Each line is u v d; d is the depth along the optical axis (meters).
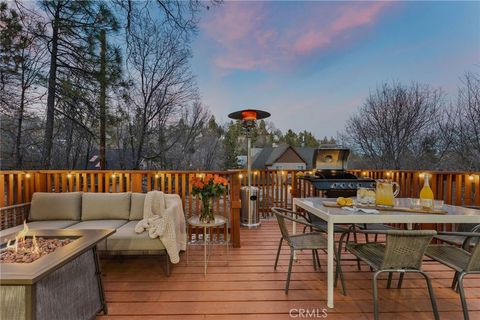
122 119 6.62
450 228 3.40
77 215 3.22
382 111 7.95
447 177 3.82
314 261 2.65
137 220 3.20
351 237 3.62
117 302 2.02
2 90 5.03
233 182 3.43
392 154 7.89
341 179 3.99
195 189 2.75
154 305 1.97
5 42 4.68
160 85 8.44
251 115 4.30
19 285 1.23
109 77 5.64
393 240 1.65
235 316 1.83
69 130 6.59
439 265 2.76
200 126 9.30
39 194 3.26
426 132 7.39
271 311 1.90
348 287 2.27
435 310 1.66
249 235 3.93
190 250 3.25
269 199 5.13
